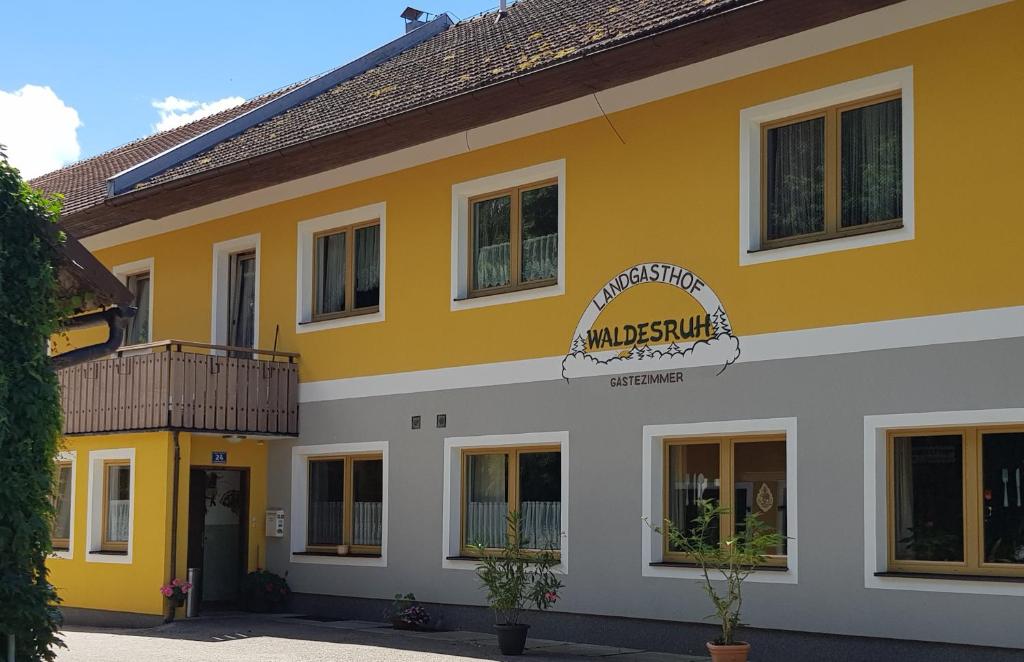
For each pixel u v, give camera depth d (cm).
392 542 1731
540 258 1599
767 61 1345
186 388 1784
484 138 1653
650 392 1426
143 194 2008
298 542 1886
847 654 1220
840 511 1242
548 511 1548
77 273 962
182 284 2144
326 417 1856
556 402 1528
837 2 1214
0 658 873
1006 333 1142
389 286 1778
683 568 1369
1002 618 1116
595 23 1583
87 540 1917
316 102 2191
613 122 1498
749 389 1332
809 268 1294
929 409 1187
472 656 1358
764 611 1291
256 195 2012
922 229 1208
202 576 1923
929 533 1196
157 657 1363
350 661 1320
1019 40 1157
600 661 1308
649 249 1446
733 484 1358
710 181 1392
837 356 1262
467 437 1638
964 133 1187
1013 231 1146
